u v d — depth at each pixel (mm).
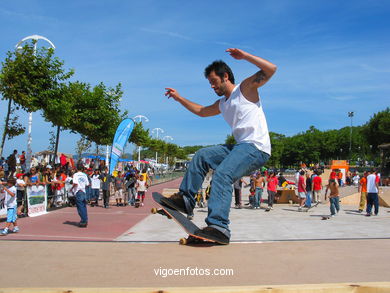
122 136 16109
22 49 12867
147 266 2729
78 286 2295
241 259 2916
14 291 2082
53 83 13523
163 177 42719
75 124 19828
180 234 8250
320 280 2420
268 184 14516
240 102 3197
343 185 29641
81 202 9430
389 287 2145
